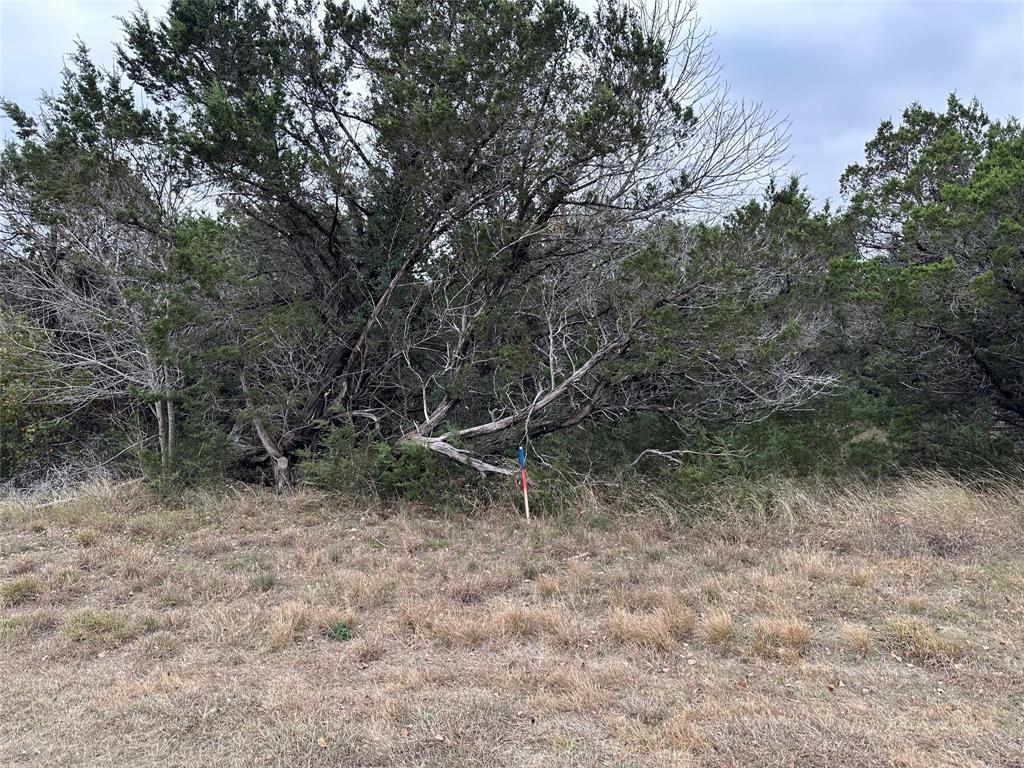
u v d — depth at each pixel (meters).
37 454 12.35
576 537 8.03
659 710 3.97
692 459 9.62
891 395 11.73
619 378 9.41
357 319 11.45
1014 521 7.68
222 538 8.26
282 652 4.99
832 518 8.16
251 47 11.60
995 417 11.28
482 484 9.86
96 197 10.76
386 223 11.38
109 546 7.77
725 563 6.81
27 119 11.34
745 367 9.41
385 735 3.76
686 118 10.45
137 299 9.88
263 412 10.79
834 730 3.68
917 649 4.66
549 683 4.36
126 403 12.50
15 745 3.78
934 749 3.49
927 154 11.03
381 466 9.97
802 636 4.85
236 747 3.71
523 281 11.02
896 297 9.41
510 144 10.29
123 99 11.27
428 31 10.80
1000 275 9.03
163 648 5.09
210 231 10.02
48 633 5.51
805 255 9.82
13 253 11.66
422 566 7.02
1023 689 4.12
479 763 3.51
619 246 10.43
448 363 10.87
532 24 9.99
